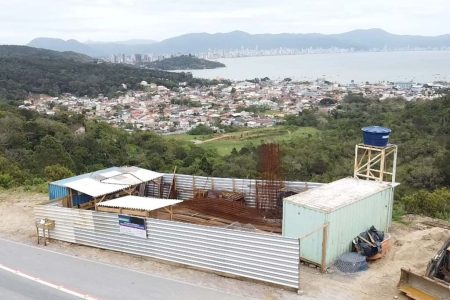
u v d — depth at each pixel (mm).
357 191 11250
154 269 9820
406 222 12969
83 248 11312
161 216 12141
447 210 14695
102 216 11016
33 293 8656
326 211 9688
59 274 9594
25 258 10609
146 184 15500
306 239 10148
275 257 8773
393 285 8898
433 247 10734
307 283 9078
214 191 14602
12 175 21688
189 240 9805
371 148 12797
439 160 32562
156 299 8297
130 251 10727
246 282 9086
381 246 10250
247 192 14312
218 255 9453
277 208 13258
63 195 13656
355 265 9609
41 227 11727
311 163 37031
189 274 9523
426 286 8172
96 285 8992
